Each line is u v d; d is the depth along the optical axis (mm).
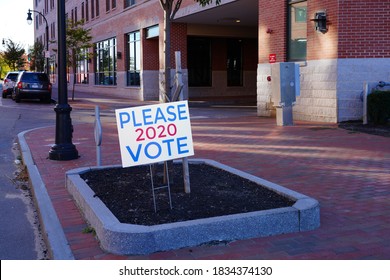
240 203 5594
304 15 14922
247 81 31719
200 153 9852
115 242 4559
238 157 9336
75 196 6445
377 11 13305
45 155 10109
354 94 13547
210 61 30359
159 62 25984
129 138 5391
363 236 4988
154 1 25969
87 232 5230
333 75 13672
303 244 4781
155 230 4586
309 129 12969
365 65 13422
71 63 29312
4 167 9719
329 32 13703
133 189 6324
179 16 23359
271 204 5535
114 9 33469
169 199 5543
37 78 27094
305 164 8562
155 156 5441
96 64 39219
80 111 21703
